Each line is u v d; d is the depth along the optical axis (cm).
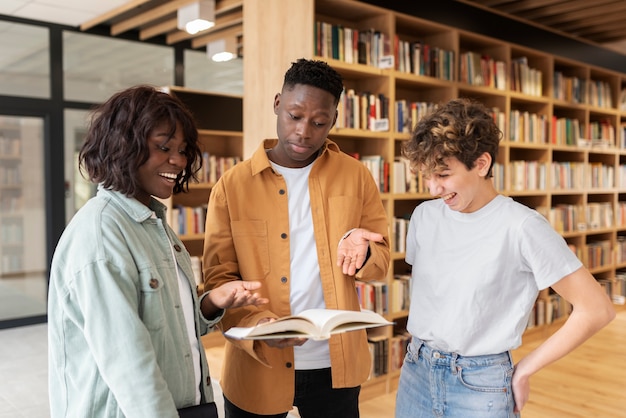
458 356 148
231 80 777
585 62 630
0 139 605
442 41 475
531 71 554
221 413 369
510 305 145
